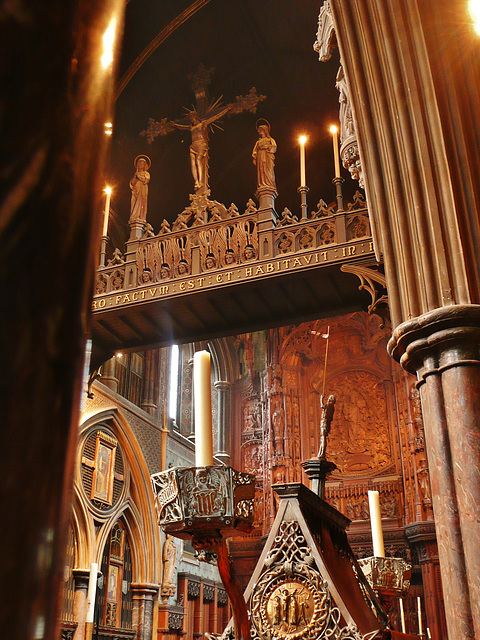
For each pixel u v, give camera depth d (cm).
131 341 913
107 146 37
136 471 1498
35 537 25
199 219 859
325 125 1396
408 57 455
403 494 1714
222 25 1274
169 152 1397
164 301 823
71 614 1207
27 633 24
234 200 1478
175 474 145
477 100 437
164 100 1347
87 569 1246
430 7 460
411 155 436
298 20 1255
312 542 246
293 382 1920
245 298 812
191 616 1667
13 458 25
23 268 26
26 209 27
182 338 894
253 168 1449
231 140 1430
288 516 255
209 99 1061
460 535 330
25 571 25
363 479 1772
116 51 36
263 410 1952
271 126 1417
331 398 391
